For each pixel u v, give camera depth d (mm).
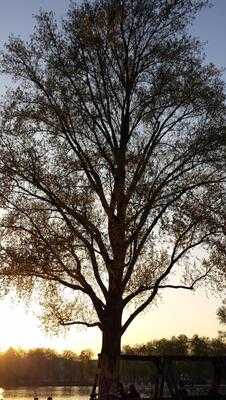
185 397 26688
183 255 25781
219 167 26203
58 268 24766
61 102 26547
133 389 26391
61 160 25828
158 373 26578
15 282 24984
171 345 104125
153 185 25531
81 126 26469
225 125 26516
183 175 26062
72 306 26359
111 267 25219
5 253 24688
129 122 27000
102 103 26844
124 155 25578
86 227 24844
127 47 27203
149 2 27219
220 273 25875
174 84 26406
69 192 24969
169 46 26953
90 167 25719
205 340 120438
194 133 26578
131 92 27047
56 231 25078
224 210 25609
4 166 25359
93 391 25859
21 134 25812
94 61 27078
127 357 25891
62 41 27141
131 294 25969
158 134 26672
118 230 24844
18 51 26812
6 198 25266
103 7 27297
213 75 27156
